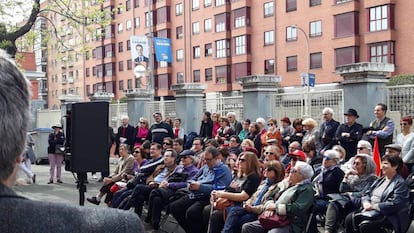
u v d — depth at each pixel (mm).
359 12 35656
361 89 10672
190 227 7312
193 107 16562
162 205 7867
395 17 33625
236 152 9477
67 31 19344
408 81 26594
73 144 7293
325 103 11898
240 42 45250
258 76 13570
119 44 60281
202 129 13453
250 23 44469
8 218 1135
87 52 18812
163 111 18281
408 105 10102
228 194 6535
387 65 10711
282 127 11047
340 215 6625
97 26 18266
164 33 53062
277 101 13438
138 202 8227
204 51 49062
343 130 9312
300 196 5812
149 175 8797
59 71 73438
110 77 61406
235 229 6367
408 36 32906
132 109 19250
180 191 7754
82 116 7281
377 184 6391
